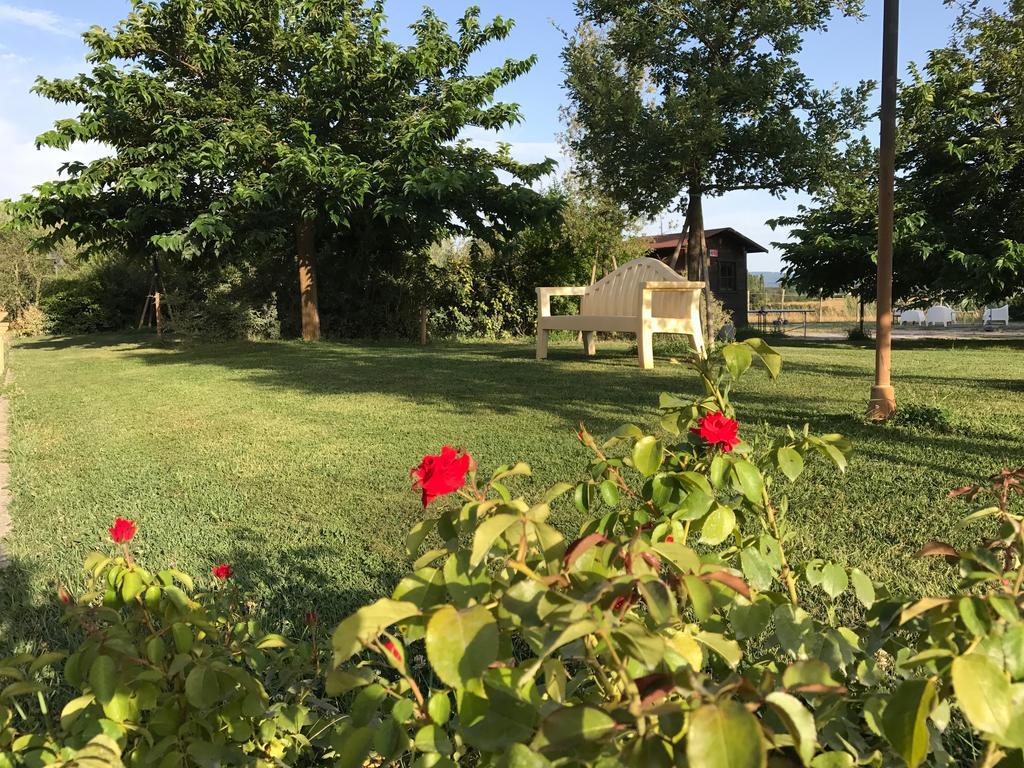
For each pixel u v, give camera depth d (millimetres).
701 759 714
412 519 3777
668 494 1438
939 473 4195
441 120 15102
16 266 28047
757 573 1438
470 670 828
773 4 13906
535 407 7062
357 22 16922
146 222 14906
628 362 11297
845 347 15805
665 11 14258
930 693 863
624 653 920
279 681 1796
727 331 15844
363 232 17750
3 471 5184
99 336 22641
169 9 15023
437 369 10750
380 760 1427
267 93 16016
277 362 12367
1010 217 16734
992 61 16375
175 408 7707
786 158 14195
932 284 18109
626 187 15195
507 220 16438
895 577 2773
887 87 5801
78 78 15141
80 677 1317
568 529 3404
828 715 1048
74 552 3387
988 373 9500
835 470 4289
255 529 3664
